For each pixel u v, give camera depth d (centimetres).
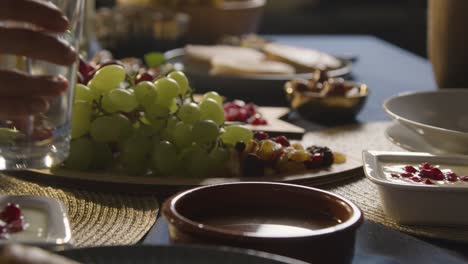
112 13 166
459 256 81
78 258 68
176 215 75
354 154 107
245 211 81
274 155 97
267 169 97
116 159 99
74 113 95
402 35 365
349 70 152
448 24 123
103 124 95
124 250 69
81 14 76
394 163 91
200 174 94
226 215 80
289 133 114
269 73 149
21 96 75
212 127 95
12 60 74
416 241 83
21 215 80
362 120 127
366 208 90
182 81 101
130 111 96
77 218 85
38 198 83
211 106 99
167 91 97
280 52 168
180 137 95
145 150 95
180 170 96
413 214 85
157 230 84
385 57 188
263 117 121
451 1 122
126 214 86
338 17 364
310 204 81
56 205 82
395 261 78
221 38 194
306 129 121
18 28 73
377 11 367
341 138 115
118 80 97
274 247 72
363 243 82
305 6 366
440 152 98
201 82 141
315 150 100
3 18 73
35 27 74
